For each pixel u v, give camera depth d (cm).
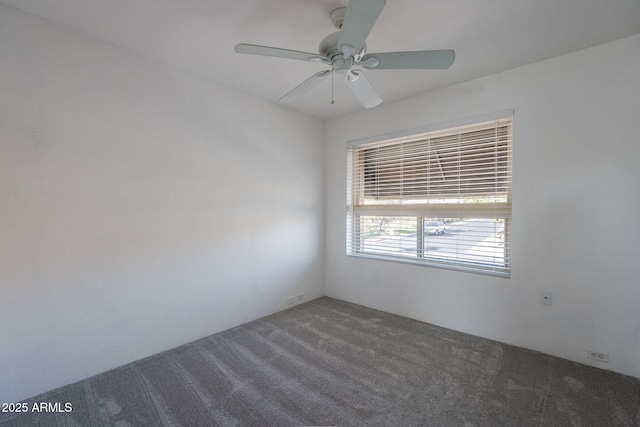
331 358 228
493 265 260
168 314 240
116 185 211
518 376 202
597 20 178
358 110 341
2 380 171
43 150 181
